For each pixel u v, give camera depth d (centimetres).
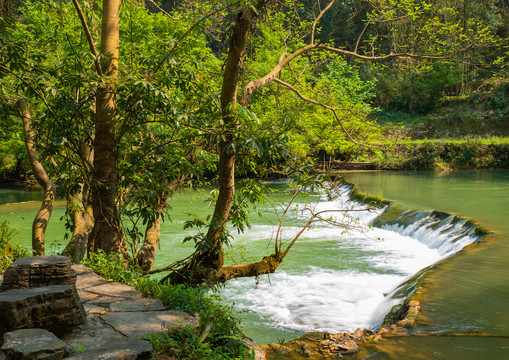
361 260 1199
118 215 713
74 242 815
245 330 766
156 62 663
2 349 289
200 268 671
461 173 3309
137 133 761
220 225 661
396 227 1545
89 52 641
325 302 899
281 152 619
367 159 3706
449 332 595
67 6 800
